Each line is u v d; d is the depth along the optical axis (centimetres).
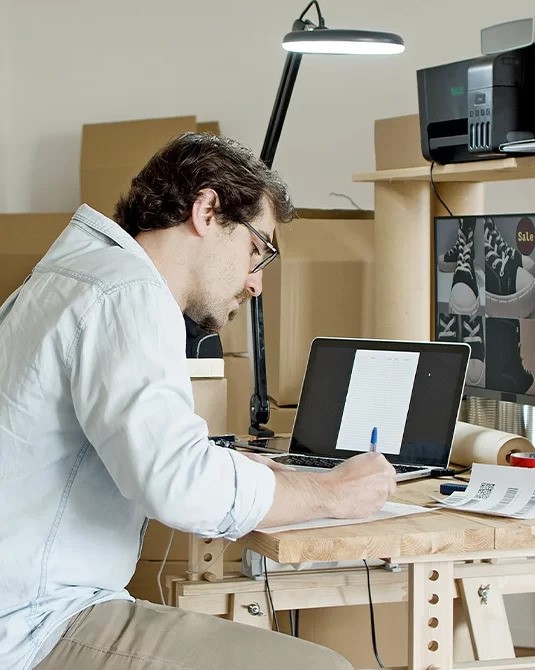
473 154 205
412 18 312
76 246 139
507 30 196
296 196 323
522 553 149
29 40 336
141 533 143
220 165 146
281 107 232
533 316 194
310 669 124
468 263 213
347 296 255
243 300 158
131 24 331
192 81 328
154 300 130
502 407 206
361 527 140
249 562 192
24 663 126
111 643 128
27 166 339
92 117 335
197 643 128
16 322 131
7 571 128
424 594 145
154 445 123
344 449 195
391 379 197
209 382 203
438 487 170
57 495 130
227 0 324
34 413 128
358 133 319
